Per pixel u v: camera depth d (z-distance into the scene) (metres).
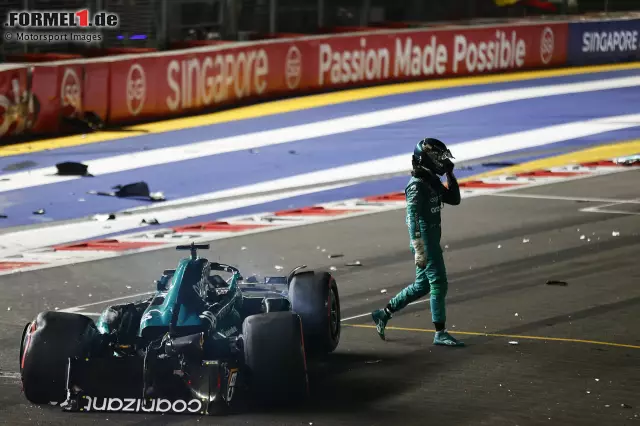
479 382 37.19
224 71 120.69
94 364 34.09
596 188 81.81
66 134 104.56
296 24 151.88
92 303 49.75
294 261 58.62
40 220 71.56
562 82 142.75
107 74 108.12
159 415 33.56
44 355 34.06
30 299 50.53
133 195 79.75
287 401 33.94
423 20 168.00
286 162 93.25
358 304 49.25
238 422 32.84
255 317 34.16
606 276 54.31
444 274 42.09
